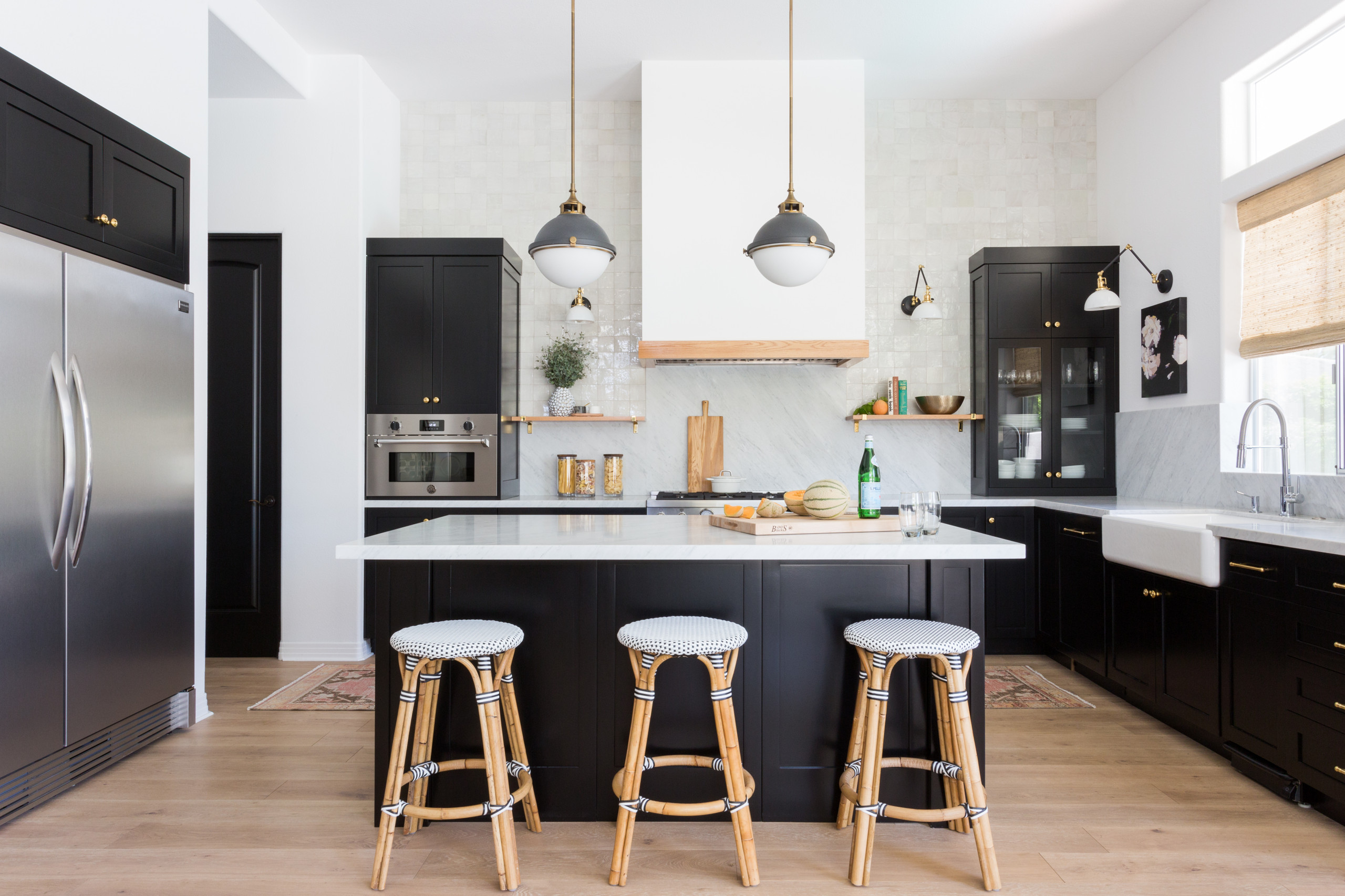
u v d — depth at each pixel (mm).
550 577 2537
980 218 5145
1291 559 2600
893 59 4602
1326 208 3270
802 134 4609
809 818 2523
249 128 4535
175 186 3307
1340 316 3201
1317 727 2490
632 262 5156
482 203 5152
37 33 2635
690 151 4617
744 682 2525
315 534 4520
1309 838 2391
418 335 4637
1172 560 3189
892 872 2201
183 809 2584
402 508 4570
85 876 2180
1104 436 4781
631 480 5141
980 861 2111
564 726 2537
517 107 5164
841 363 4953
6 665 2430
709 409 5117
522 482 5152
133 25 3098
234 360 4547
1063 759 3020
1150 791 2723
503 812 2127
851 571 2539
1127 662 3641
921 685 2514
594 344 5152
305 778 2840
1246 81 3828
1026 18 4156
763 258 2670
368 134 4660
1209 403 3959
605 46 4445
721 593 2533
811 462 5113
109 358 2848
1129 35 4320
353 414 4531
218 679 4098
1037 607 4633
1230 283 3846
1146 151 4551
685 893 2098
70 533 2672
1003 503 4637
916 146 5152
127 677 2963
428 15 4129
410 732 2303
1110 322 4770
